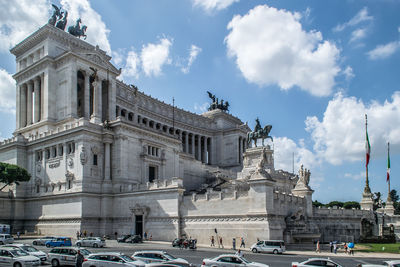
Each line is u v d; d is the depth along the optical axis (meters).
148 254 36.28
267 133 118.25
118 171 85.06
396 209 169.75
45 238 60.84
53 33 107.19
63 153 86.06
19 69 116.12
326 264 32.72
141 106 138.75
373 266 29.89
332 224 86.00
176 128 151.62
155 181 77.56
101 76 109.44
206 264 36.09
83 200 78.69
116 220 81.62
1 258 38.62
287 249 64.38
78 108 114.12
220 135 166.62
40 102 109.81
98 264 33.06
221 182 104.94
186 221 72.12
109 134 86.06
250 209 65.31
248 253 57.00
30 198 89.75
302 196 81.19
